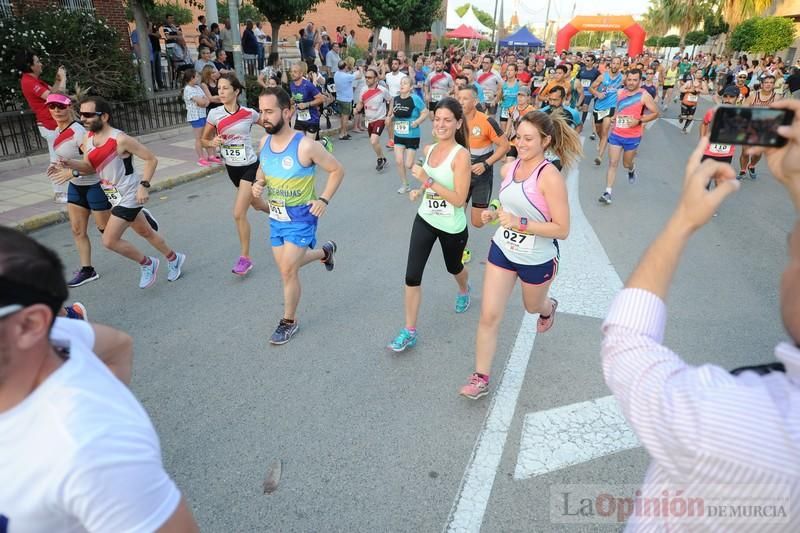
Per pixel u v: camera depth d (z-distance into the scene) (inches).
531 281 130.9
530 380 145.6
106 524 39.4
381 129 386.3
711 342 166.9
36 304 37.8
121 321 175.9
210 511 104.2
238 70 503.2
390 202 315.3
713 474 36.1
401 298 194.4
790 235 39.9
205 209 293.6
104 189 180.9
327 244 187.0
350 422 129.3
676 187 361.4
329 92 593.0
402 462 116.7
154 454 42.6
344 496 107.8
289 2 664.4
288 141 149.3
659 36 2368.4
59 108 180.4
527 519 102.7
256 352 159.2
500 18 1386.6
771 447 34.1
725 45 1579.7
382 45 1337.4
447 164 142.0
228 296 194.1
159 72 619.8
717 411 35.7
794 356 36.6
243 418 130.6
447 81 537.6
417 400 137.6
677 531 40.2
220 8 991.6
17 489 39.1
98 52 445.4
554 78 415.5
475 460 117.3
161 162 378.6
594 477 113.1
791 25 1300.4
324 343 164.1
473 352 159.8
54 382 39.9
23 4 443.2
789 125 39.7
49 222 266.1
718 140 41.7
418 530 100.3
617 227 274.7
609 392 140.9
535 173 124.6
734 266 228.1
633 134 320.5
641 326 43.4
